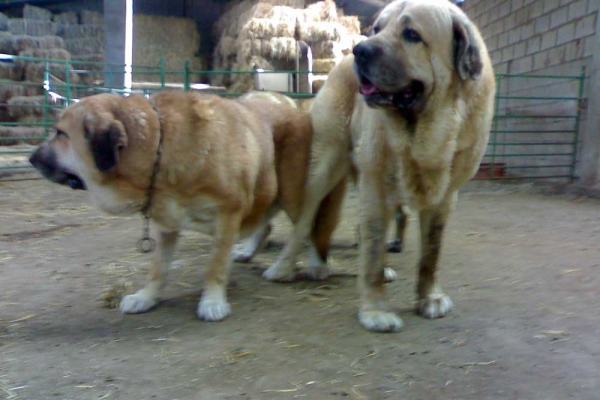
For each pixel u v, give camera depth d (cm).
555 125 648
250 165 227
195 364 183
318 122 261
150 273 236
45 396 165
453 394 165
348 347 195
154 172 212
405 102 194
